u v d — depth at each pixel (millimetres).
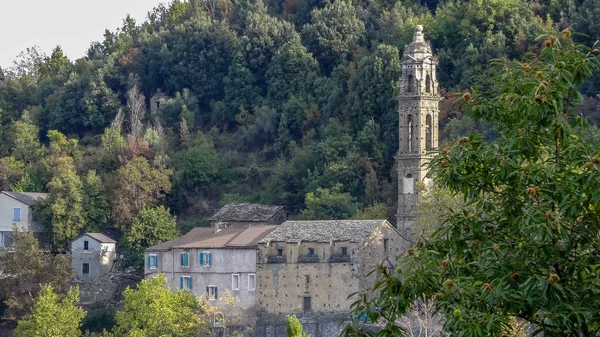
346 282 190500
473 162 55719
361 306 57469
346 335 56719
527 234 53719
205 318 184500
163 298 177750
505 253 54875
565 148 54656
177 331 176625
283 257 195125
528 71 56094
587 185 52688
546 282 52406
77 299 195125
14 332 194375
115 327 184875
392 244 195875
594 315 52656
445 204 173500
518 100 55156
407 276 55781
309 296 193125
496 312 52781
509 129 56062
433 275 55500
